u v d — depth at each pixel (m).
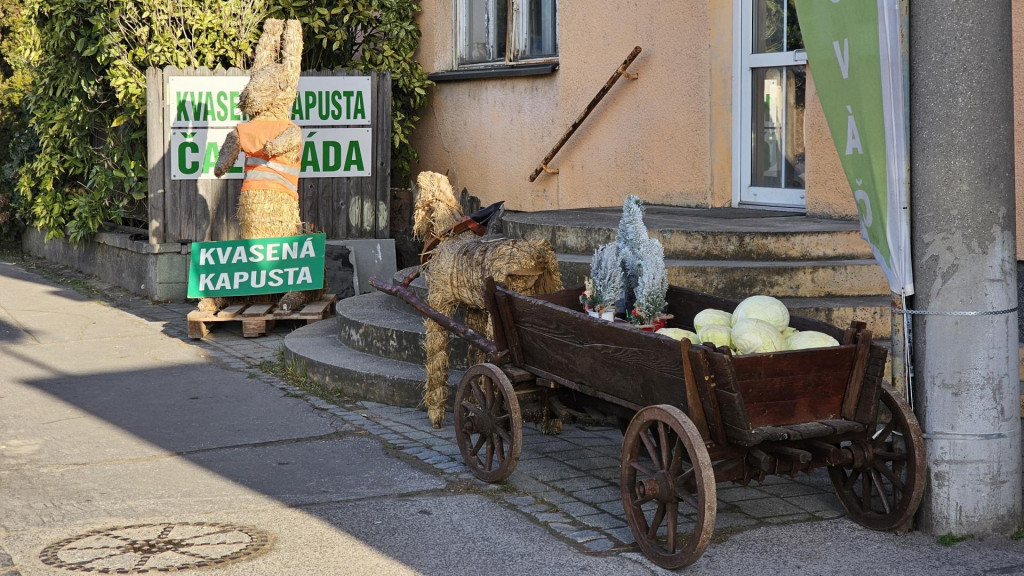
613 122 10.33
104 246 13.06
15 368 8.50
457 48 12.77
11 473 5.79
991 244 4.48
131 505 5.26
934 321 4.56
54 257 15.03
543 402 5.63
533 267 5.94
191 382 7.99
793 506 5.12
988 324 4.51
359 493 5.42
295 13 12.05
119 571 4.41
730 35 9.11
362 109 11.70
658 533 4.78
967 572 4.29
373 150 11.84
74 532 4.88
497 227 9.16
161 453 6.18
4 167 16.33
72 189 13.55
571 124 10.80
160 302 11.55
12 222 16.52
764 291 6.97
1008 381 4.58
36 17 12.20
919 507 4.72
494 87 11.97
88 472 5.81
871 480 4.81
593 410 5.32
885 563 4.40
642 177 10.02
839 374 4.46
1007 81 4.48
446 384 6.64
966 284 4.49
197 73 11.20
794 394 4.41
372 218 11.88
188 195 11.42
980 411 4.54
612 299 5.29
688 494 4.36
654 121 9.81
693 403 4.32
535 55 11.66
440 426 6.66
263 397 7.51
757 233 7.26
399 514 5.09
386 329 7.79
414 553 4.59
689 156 9.45
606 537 4.77
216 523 4.99
